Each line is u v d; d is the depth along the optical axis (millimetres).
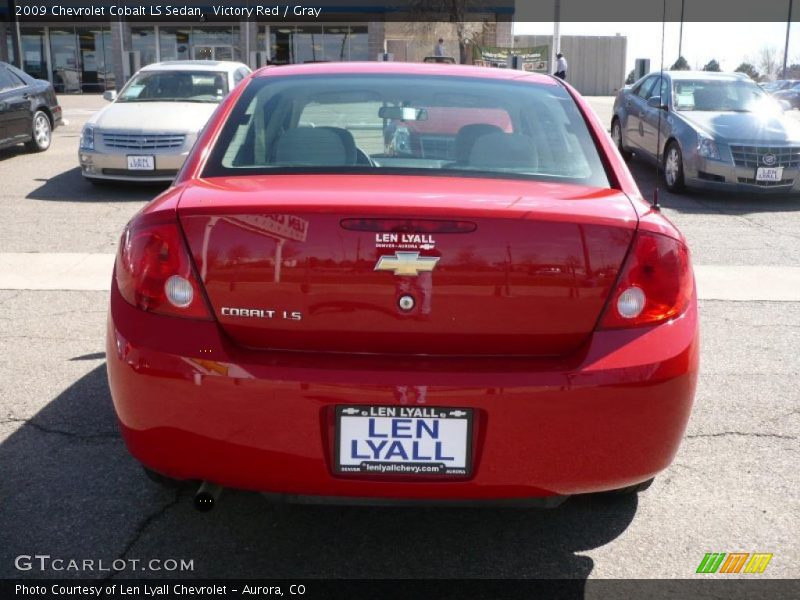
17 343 4672
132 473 3207
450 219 2234
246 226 2262
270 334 2283
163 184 10547
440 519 2938
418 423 2242
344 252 2232
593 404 2252
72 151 13594
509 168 2770
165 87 11031
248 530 2842
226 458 2283
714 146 9953
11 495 3029
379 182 2549
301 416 2227
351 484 2271
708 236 7992
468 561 2688
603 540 2822
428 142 2904
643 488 2904
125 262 2393
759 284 6254
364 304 2248
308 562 2668
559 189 2584
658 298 2332
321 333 2268
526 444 2256
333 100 3104
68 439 3488
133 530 2826
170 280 2299
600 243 2287
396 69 3400
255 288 2262
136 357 2297
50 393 3963
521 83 3350
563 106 3172
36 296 5621
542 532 2863
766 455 3463
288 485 2287
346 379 2213
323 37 32656
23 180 10656
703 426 3732
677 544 2803
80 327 4973
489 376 2230
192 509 2961
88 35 33250
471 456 2266
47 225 7945
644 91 12523
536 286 2260
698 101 11180
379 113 2992
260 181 2578
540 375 2242
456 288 2244
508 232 2248
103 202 9250
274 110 3055
